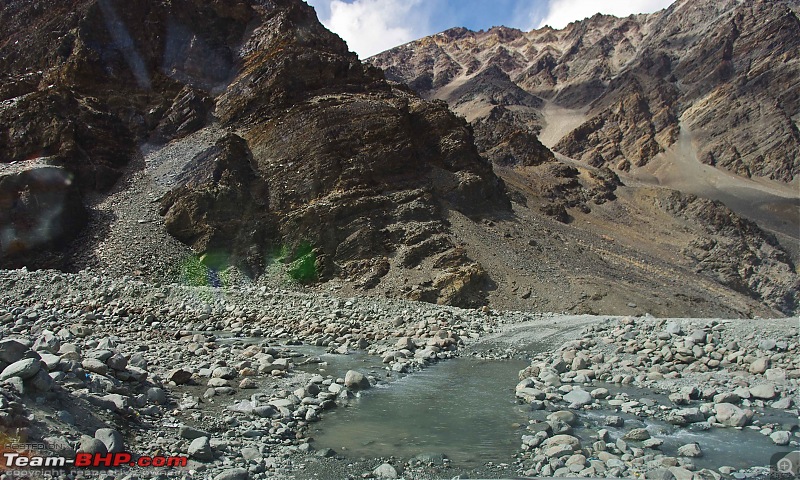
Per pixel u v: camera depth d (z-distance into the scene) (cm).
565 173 14062
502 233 5247
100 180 4534
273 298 2877
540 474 973
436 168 5628
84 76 5309
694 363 1795
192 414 1201
